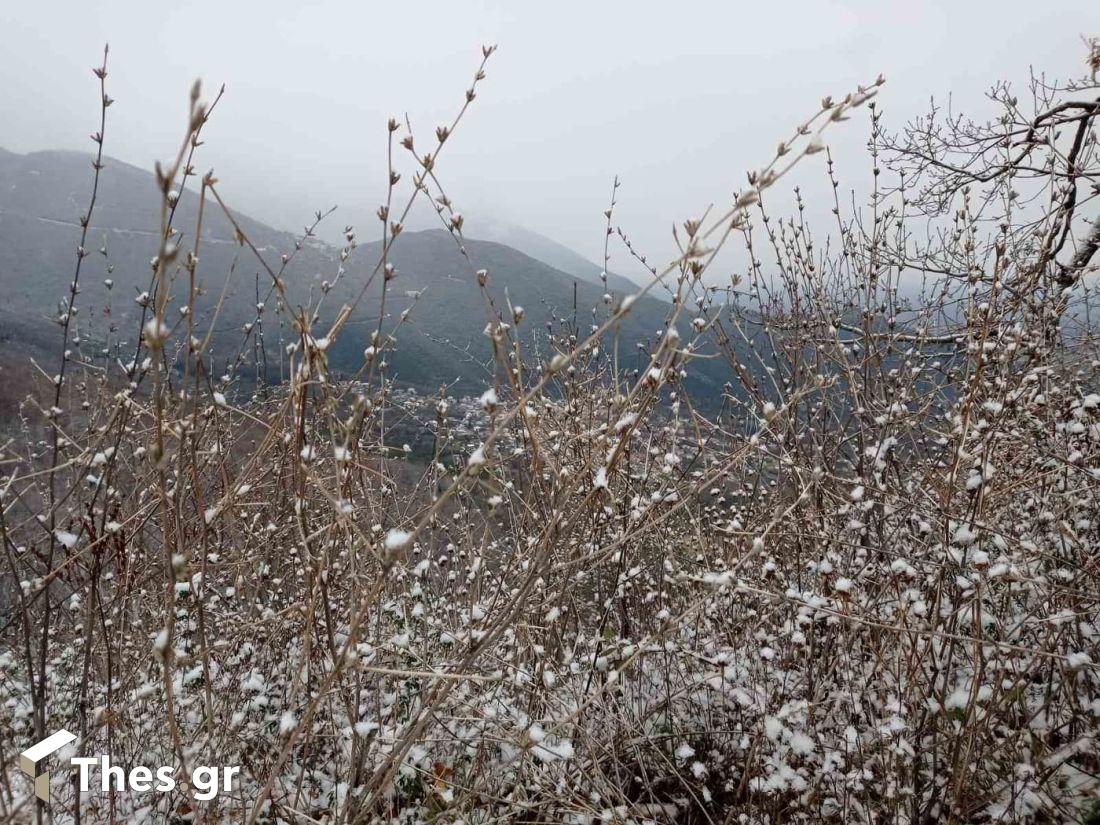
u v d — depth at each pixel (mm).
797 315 3643
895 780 2410
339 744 2555
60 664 3342
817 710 2678
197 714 2877
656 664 3436
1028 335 3213
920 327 3676
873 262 3828
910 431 3107
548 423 3070
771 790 2436
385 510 3064
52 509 2246
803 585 3402
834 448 3490
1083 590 2451
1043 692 2889
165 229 1316
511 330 2184
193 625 2990
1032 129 5621
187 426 1840
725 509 4039
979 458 2533
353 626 1737
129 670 2734
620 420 1944
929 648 2320
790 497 3307
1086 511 2959
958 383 3561
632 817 2428
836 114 1535
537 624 3027
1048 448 2803
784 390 3840
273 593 3516
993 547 2682
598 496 2346
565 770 2596
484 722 2576
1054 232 3088
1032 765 2344
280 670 3135
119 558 2529
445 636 2686
